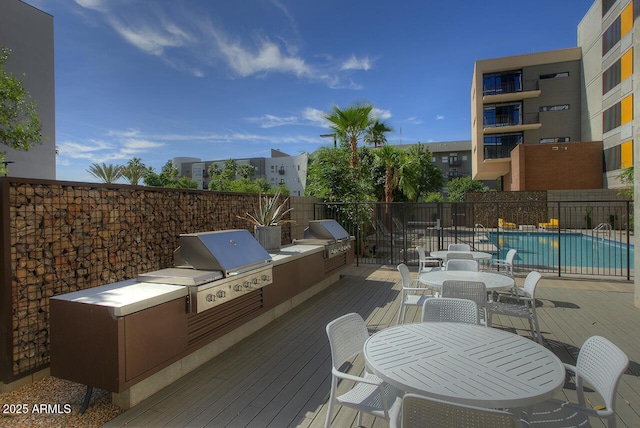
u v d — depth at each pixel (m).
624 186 15.99
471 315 2.52
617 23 17.31
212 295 2.86
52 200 2.81
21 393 2.53
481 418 1.18
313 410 2.38
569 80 22.00
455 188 36.41
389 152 15.45
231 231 3.63
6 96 7.70
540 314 4.51
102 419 2.25
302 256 4.70
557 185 19.59
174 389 2.64
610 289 5.82
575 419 1.70
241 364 3.09
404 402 1.28
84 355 2.21
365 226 9.53
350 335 2.15
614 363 1.63
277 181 58.97
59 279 2.85
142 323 2.29
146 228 3.67
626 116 16.52
